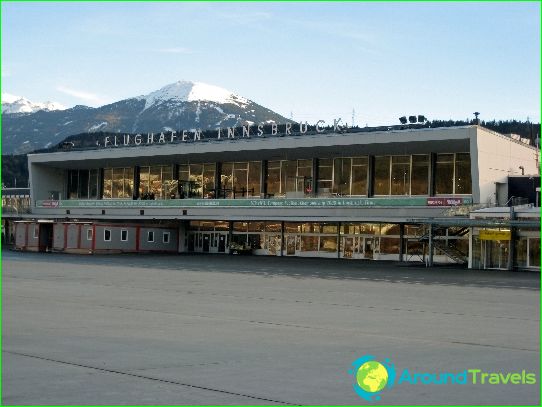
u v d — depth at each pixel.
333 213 64.69
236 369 12.53
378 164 69.06
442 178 65.38
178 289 30.27
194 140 76.38
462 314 22.64
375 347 15.18
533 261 50.09
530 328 19.23
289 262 57.94
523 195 63.97
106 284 32.19
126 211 79.19
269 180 75.75
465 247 57.84
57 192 90.56
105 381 11.45
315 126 74.25
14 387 10.98
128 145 81.69
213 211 72.69
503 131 108.25
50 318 19.41
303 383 11.49
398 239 65.00
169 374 12.02
